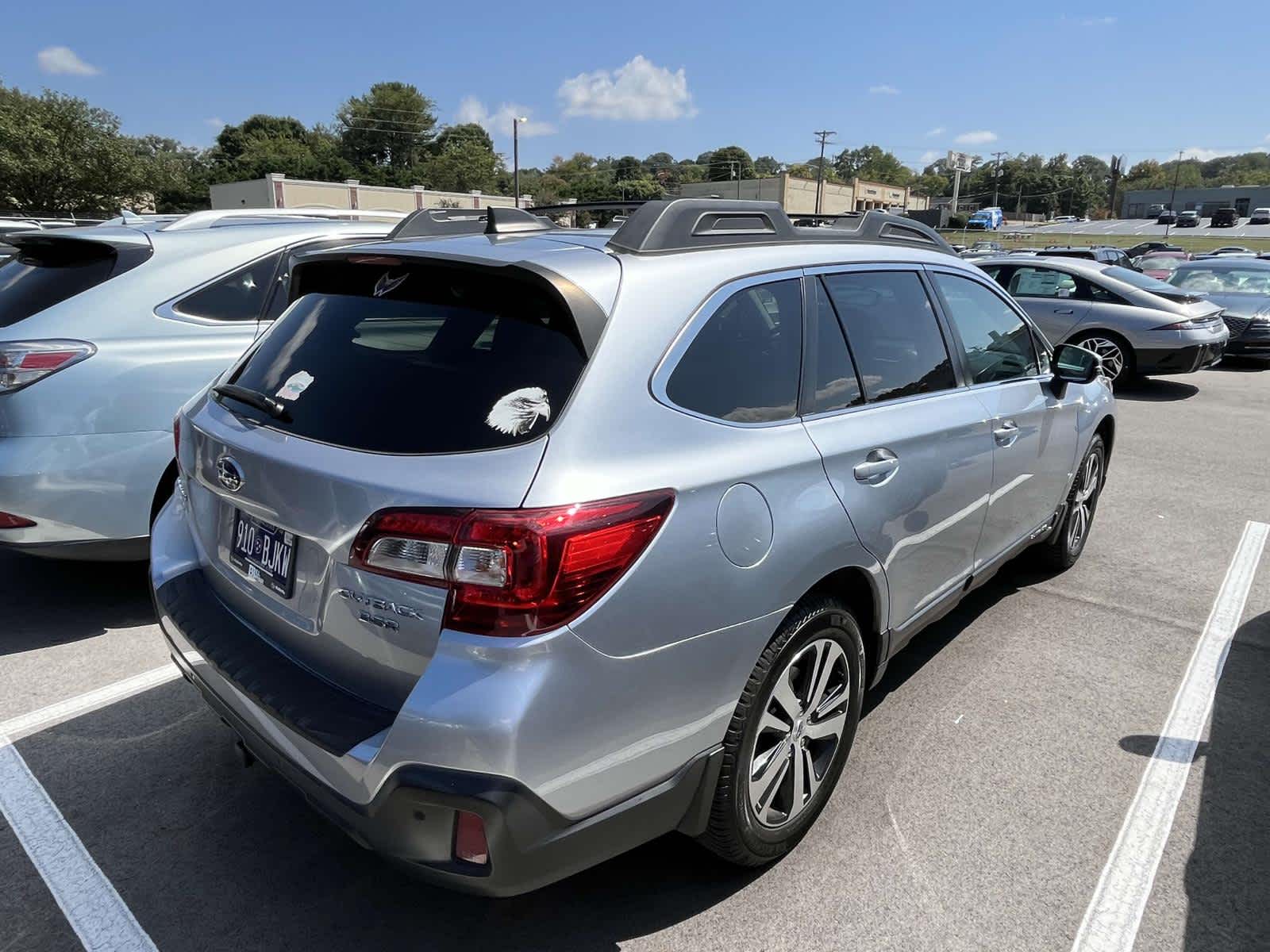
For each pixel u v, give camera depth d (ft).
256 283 14.01
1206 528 18.70
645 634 6.30
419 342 7.16
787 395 8.06
